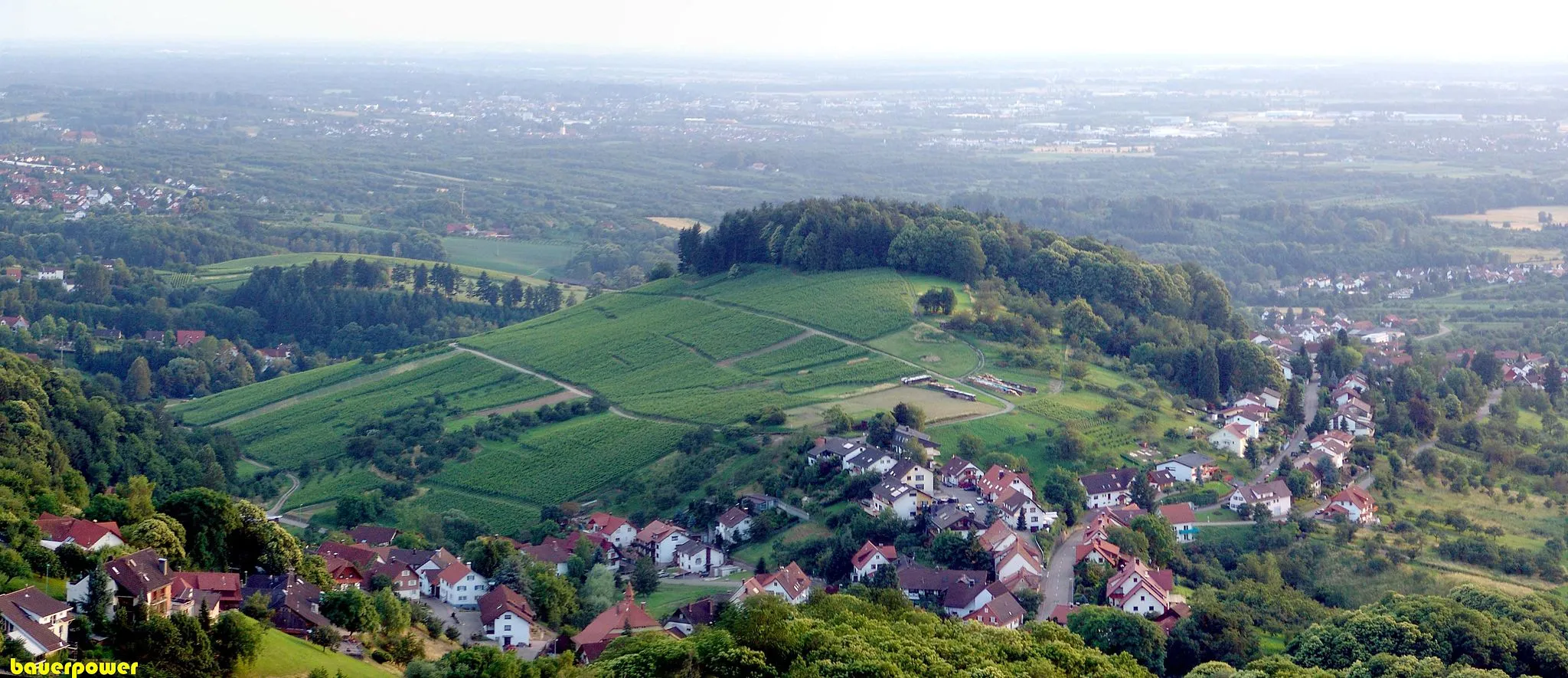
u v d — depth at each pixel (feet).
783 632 585.22
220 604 591.78
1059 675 591.37
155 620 514.68
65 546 568.41
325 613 624.18
